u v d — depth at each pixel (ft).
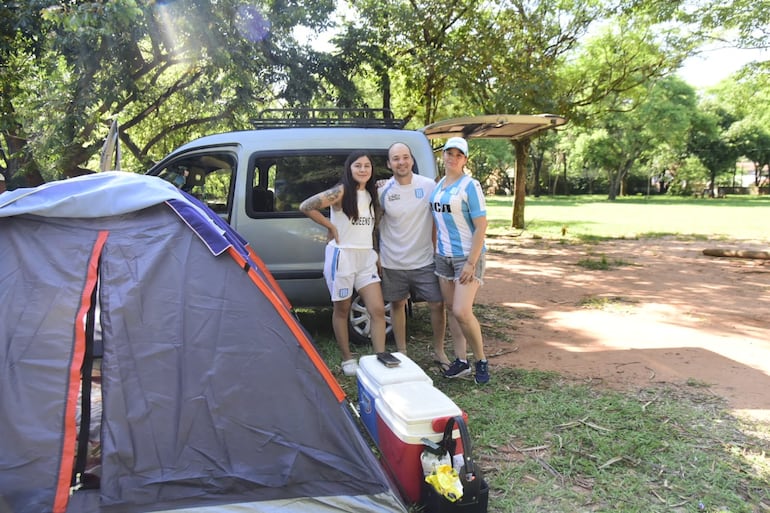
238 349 9.26
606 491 10.15
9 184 36.22
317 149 17.62
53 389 8.63
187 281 9.50
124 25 26.43
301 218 17.35
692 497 9.95
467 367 15.49
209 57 33.06
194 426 8.87
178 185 18.11
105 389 8.73
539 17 45.57
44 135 33.40
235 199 17.19
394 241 15.01
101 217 9.77
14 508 8.27
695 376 15.80
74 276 9.18
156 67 36.63
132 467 8.58
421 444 9.18
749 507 9.63
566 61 52.44
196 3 30.71
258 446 8.99
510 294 27.58
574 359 17.39
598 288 28.91
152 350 8.97
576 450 11.53
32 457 8.44
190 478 8.68
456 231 14.29
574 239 50.78
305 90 38.86
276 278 17.21
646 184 195.00
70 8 24.57
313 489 8.95
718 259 38.24
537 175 174.91
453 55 43.83
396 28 43.86
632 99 63.98
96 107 35.68
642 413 13.21
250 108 36.88
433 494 8.74
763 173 201.16
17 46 28.63
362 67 44.01
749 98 54.60
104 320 8.97
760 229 57.77
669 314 23.22
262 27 34.58
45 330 8.84
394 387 10.34
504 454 11.44
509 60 44.93
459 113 55.42
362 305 18.47
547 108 44.86
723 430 12.42
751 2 40.29
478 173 143.74
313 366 9.50
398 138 17.97
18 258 9.32
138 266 9.39
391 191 14.89
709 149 165.27
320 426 9.23
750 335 19.98
